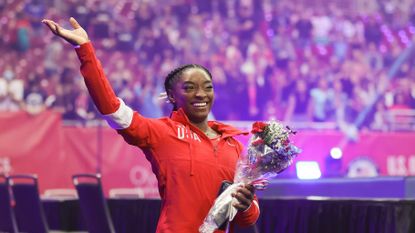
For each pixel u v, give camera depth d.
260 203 9.74
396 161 26.81
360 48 33.38
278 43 32.03
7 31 27.48
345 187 12.15
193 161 6.02
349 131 26.19
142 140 6.00
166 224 5.99
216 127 6.40
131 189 22.64
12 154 21.23
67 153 21.94
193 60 30.38
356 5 34.31
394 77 33.16
